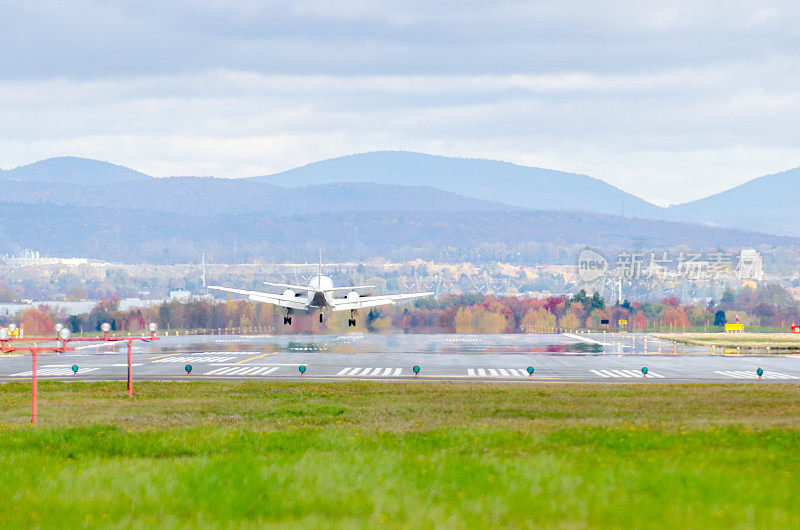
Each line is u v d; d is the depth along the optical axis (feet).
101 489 259.19
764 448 381.40
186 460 327.06
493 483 273.54
